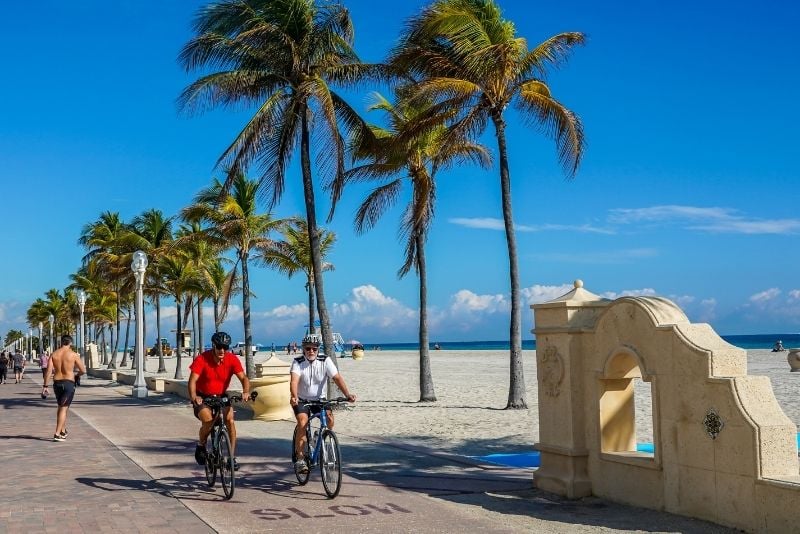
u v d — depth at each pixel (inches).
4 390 1357.0
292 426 668.1
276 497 343.9
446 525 290.4
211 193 1261.1
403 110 913.5
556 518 301.4
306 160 857.5
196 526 289.0
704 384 279.4
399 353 4256.9
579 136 785.6
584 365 345.4
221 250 1389.0
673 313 307.1
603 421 335.3
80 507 323.9
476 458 480.4
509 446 538.0
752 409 263.4
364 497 343.6
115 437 583.8
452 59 804.6
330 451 344.5
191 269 1706.4
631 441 338.3
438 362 2613.2
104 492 357.1
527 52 791.7
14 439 574.2
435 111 801.6
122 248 1817.2
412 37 790.5
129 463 446.3
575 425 343.9
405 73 832.9
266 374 743.7
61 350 570.3
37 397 1133.7
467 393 1082.1
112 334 3339.1
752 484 258.7
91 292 2741.1
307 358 359.3
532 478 391.5
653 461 303.3
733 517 266.5
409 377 1594.5
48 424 695.7
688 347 286.4
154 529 284.7
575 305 346.9
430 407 852.6
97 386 1502.2
